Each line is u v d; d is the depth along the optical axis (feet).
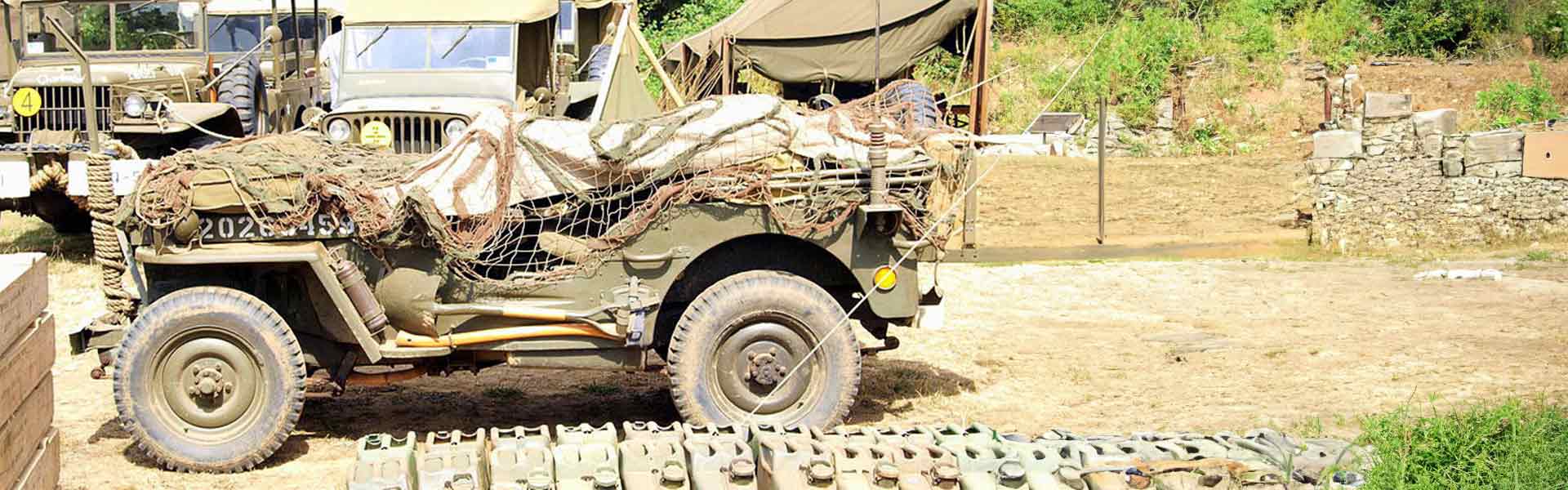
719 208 24.57
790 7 52.85
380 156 25.52
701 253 24.61
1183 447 20.52
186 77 48.70
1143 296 44.37
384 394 29.73
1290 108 77.05
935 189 27.17
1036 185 53.93
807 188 24.85
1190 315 40.70
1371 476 20.15
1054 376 32.04
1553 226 56.95
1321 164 57.57
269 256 22.99
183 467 23.17
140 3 50.47
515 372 32.09
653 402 29.19
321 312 24.20
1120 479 18.62
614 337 24.62
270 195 23.38
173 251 23.24
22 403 12.76
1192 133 75.61
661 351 27.32
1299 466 20.29
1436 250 56.29
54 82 46.06
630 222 24.32
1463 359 33.37
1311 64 81.20
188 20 50.90
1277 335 37.17
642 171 24.14
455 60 39.32
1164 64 78.59
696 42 56.03
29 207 50.06
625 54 27.35
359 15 39.81
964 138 27.45
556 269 24.47
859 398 29.66
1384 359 33.60
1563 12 86.02
